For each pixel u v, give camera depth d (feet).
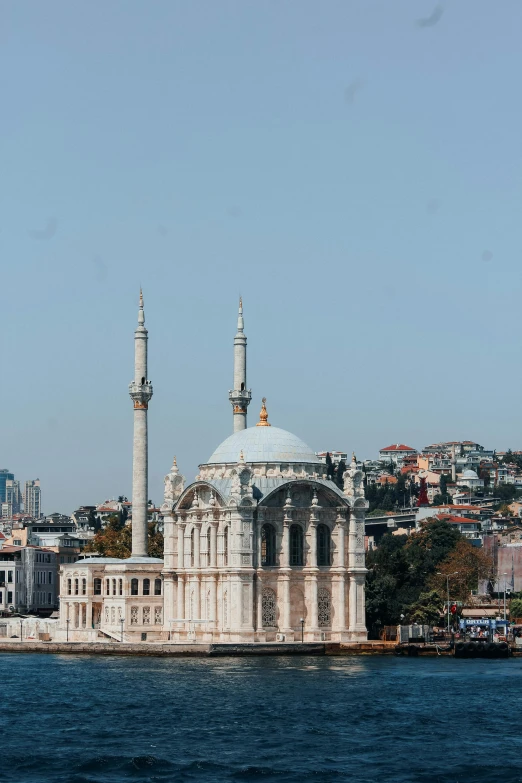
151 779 446.19
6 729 551.59
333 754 489.26
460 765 466.70
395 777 448.24
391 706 618.44
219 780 444.96
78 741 519.19
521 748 501.15
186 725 558.97
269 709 608.60
